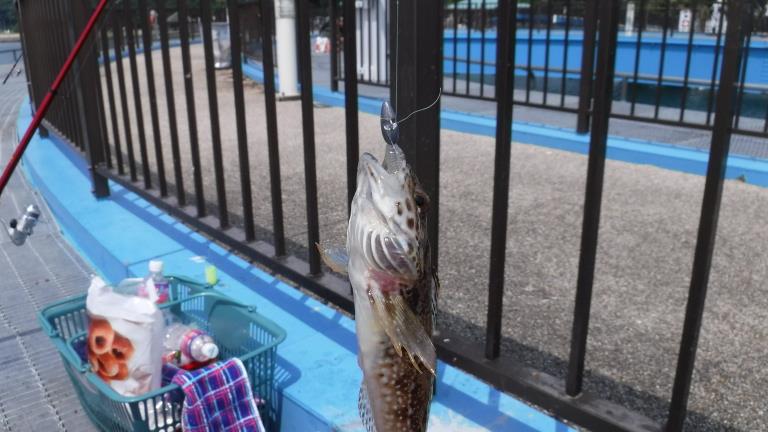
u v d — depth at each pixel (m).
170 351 2.85
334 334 3.08
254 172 6.45
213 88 3.58
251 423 2.52
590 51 7.14
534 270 4.00
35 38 7.34
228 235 3.70
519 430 2.34
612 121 8.28
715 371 2.85
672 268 4.05
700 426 2.44
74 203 5.27
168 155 7.30
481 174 6.36
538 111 9.00
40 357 3.39
